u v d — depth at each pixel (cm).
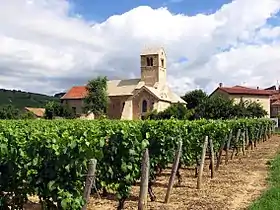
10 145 768
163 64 9212
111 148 938
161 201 1088
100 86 8819
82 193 724
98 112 8750
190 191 1231
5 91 12550
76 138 756
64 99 9769
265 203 974
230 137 1966
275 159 1997
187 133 1470
